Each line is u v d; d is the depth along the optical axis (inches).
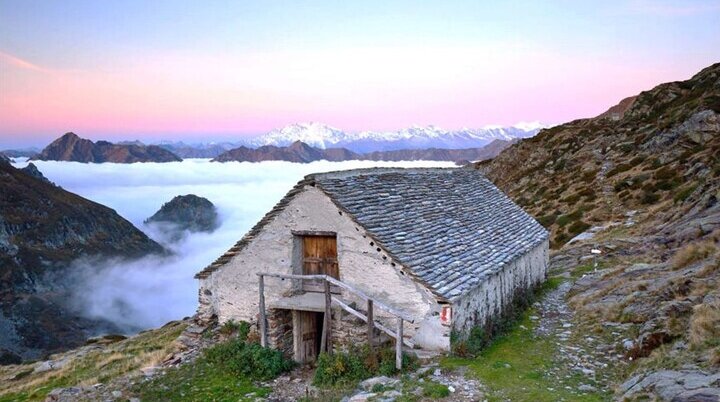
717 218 1000.2
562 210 2032.5
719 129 2011.6
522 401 421.7
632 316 623.2
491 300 660.1
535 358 542.0
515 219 975.6
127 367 700.0
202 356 640.4
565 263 1197.1
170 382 583.2
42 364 994.1
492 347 585.6
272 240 645.9
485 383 463.2
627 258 1097.4
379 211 630.5
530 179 2908.5
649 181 1899.6
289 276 588.1
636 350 508.1
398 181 777.6
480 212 870.4
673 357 423.2
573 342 596.4
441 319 539.8
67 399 581.6
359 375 523.2
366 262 582.9
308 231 621.3
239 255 668.1
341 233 599.5
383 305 534.3
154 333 1138.0
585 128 3366.1
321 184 608.1
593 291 818.8
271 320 618.5
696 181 1638.8
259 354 592.1
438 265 586.2
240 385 561.6
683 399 330.0
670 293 627.2
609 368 501.7
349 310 554.9
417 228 649.6
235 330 667.4
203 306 706.2
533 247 873.5
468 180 1035.9
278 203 635.5
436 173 943.7
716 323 441.7
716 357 376.8
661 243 1091.3
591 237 1498.5
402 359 522.0
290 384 561.6
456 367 502.0
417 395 439.8
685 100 2684.5
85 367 817.5
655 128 2511.1
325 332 574.2
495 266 662.5
